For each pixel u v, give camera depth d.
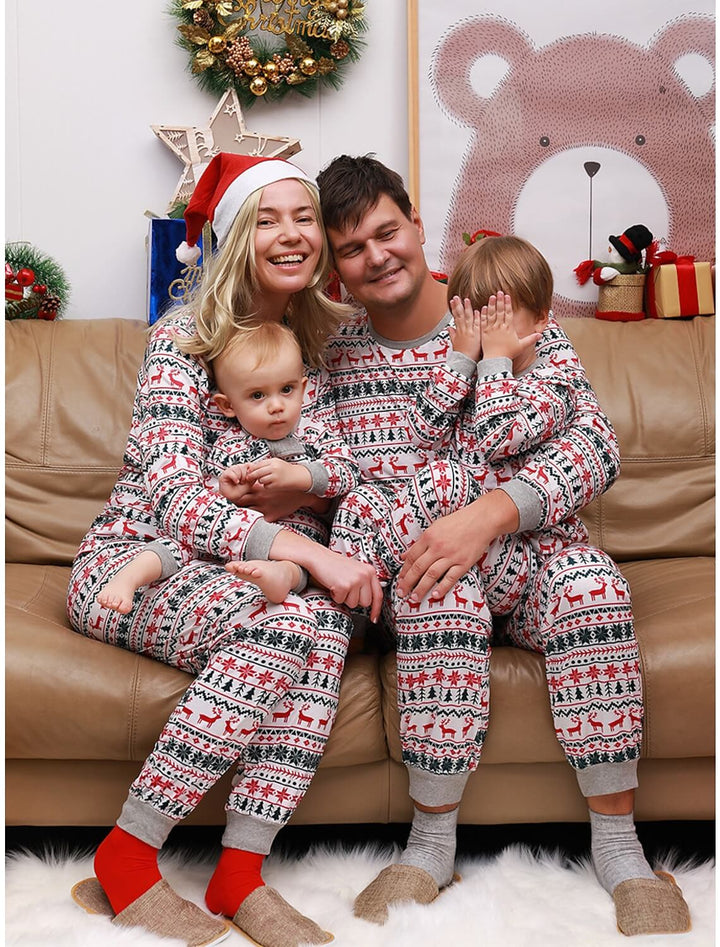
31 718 1.24
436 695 1.25
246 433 1.44
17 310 1.97
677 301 1.97
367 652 1.46
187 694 1.21
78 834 1.46
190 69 2.06
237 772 1.25
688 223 2.14
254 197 1.44
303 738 1.23
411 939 1.13
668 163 2.13
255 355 1.38
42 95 2.06
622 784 1.25
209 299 1.45
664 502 1.78
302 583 1.30
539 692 1.29
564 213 2.12
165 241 1.91
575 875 1.28
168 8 2.06
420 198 2.11
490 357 1.38
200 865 1.32
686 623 1.34
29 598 1.48
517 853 1.32
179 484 1.33
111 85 2.07
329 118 2.11
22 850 1.38
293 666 1.21
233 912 1.18
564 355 1.50
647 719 1.28
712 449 1.80
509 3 2.09
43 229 2.08
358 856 1.33
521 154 2.11
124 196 2.09
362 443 1.50
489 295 1.42
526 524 1.31
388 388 1.51
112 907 1.18
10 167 2.07
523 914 1.19
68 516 1.74
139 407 1.46
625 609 1.25
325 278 1.54
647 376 1.84
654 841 1.43
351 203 1.44
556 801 1.32
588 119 2.11
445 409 1.40
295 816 1.32
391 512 1.37
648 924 1.15
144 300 2.11
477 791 1.32
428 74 2.09
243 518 1.30
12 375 1.78
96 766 1.30
